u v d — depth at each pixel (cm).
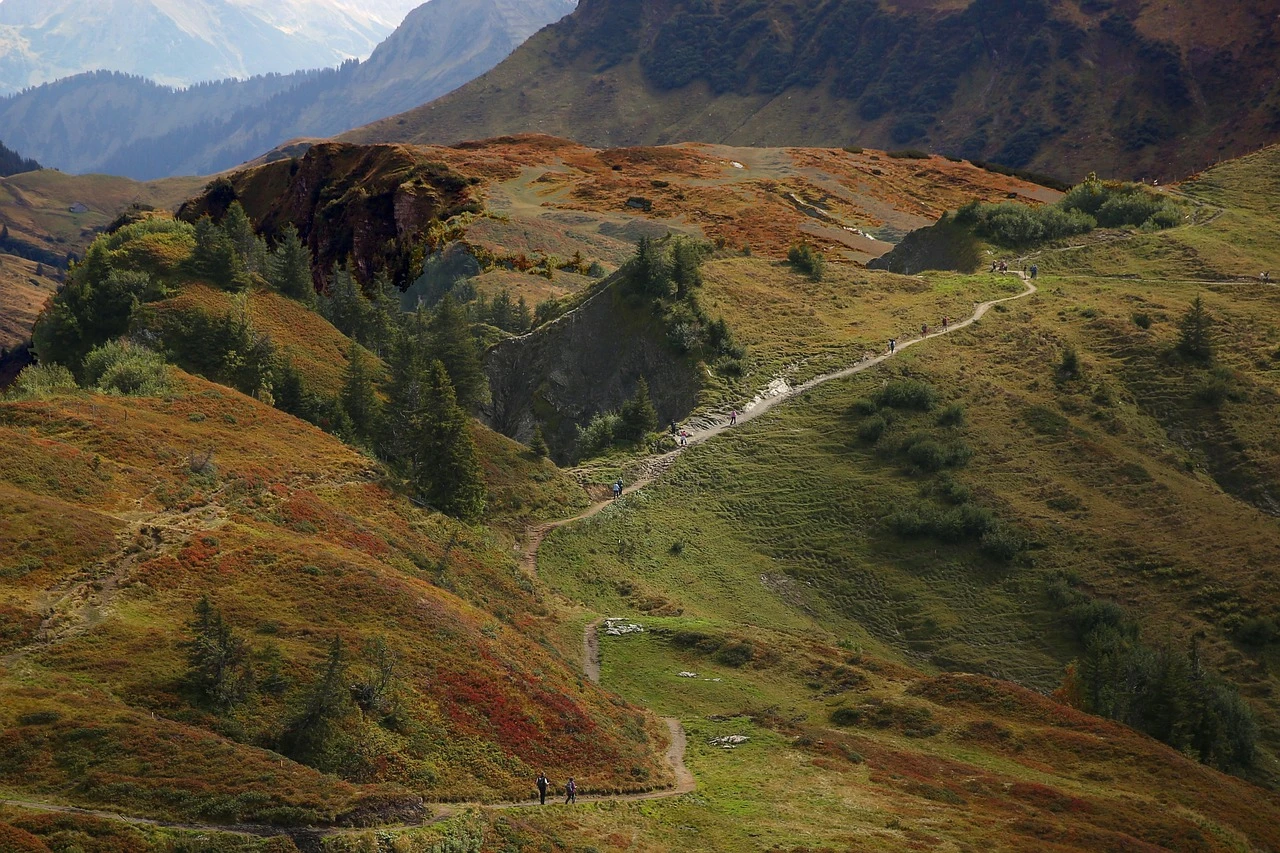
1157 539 10312
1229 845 5762
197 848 3775
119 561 5625
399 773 4759
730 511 10719
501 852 4281
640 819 4978
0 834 3534
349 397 11131
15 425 7212
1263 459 11806
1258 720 8612
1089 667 8100
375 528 7650
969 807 5697
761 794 5547
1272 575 9800
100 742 4222
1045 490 10981
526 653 6531
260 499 7188
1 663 4672
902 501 10762
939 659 9200
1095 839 5344
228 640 4909
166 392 8969
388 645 5559
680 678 7444
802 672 7825
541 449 11212
